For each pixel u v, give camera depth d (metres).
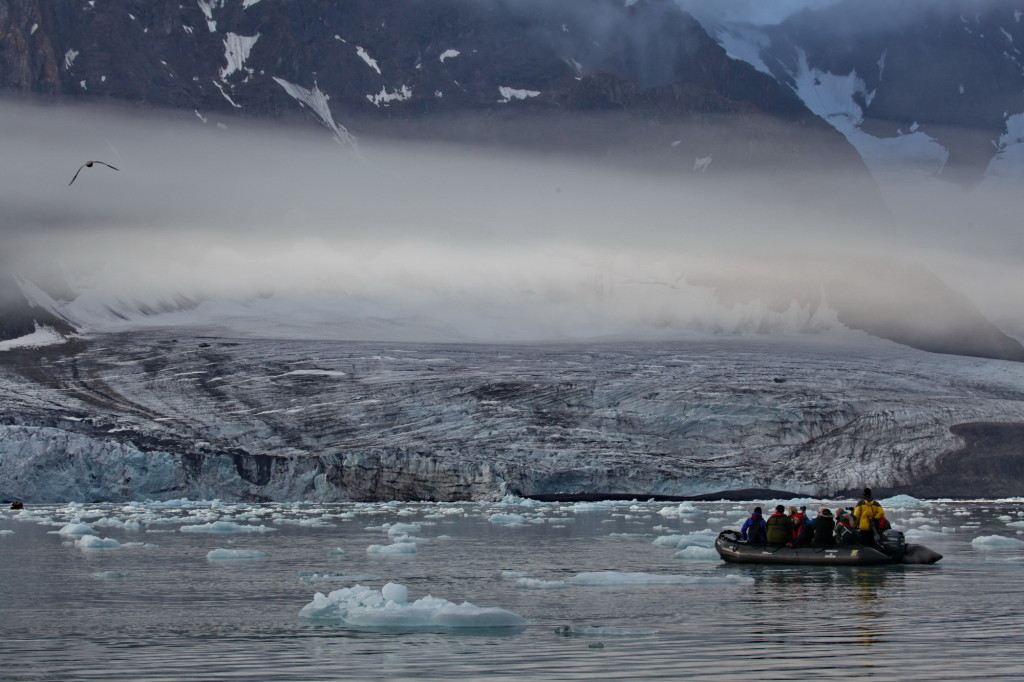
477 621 45.16
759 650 40.19
